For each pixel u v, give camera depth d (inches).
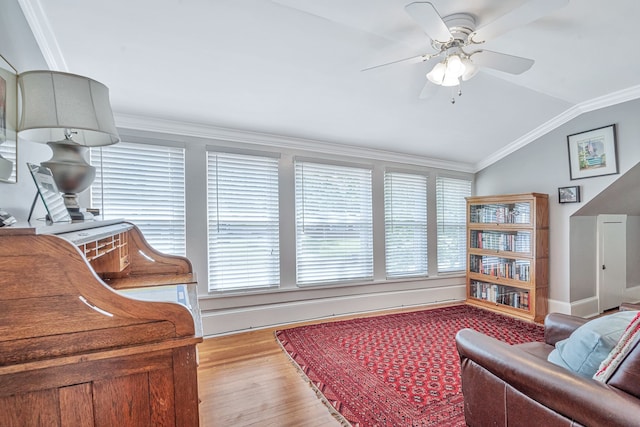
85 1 60.8
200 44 75.4
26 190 53.6
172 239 112.8
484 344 53.4
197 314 46.8
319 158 139.2
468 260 167.3
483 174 176.4
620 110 116.0
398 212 159.8
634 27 71.6
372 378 86.7
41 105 45.0
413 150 156.9
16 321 28.8
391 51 81.7
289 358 99.2
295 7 64.3
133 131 106.8
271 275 129.4
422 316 142.7
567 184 135.0
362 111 115.1
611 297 151.5
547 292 141.7
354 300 146.9
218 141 120.1
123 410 32.7
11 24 50.8
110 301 31.8
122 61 79.5
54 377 30.1
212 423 67.8
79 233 39.5
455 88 104.5
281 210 131.6
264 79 91.9
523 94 112.7
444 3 62.5
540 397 42.7
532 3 51.8
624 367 38.7
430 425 67.1
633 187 128.2
